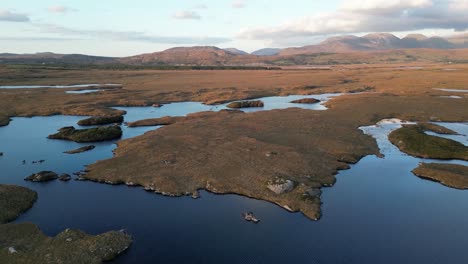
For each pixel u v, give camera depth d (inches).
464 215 1683.1
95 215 1664.6
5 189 1850.4
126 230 1531.7
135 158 2340.1
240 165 2192.4
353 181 2053.4
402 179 2082.9
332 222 1612.9
